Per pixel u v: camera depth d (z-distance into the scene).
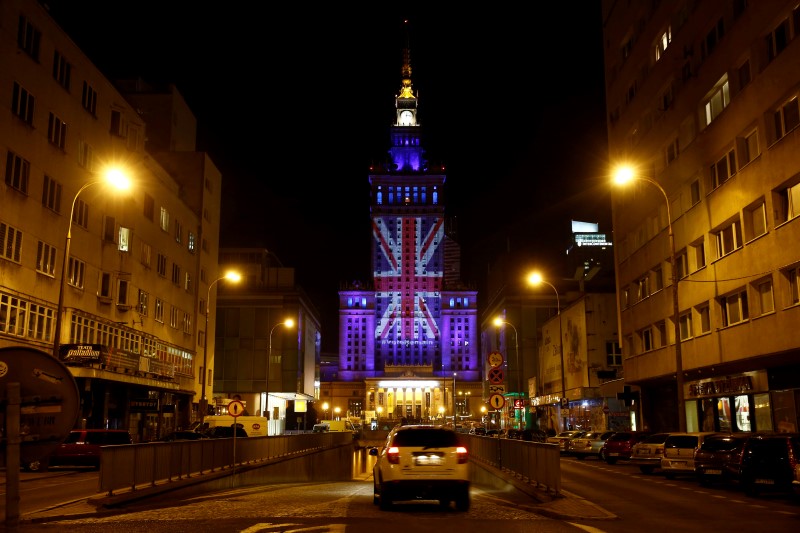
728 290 34.00
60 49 38.91
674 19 40.72
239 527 13.06
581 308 66.12
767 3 29.78
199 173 67.00
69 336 39.38
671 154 42.06
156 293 54.03
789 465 18.97
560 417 76.62
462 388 189.62
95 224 43.31
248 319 100.69
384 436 99.81
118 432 33.97
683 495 20.95
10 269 33.53
